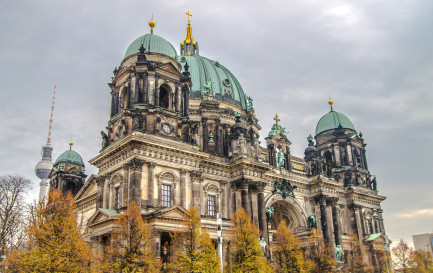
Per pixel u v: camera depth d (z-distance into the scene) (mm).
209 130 91875
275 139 92625
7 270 56875
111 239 58531
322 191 94188
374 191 112875
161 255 66500
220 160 80375
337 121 117312
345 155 111875
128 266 52844
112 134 72562
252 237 65750
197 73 101000
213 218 74188
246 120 101250
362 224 105062
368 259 100812
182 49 123688
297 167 97312
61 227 56094
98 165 72625
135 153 64500
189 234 58375
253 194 80062
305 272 74938
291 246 76125
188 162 70688
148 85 70812
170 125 71125
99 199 70375
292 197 90625
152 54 74688
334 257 90312
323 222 92000
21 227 76250
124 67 72875
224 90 101812
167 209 62094
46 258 52375
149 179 64750
